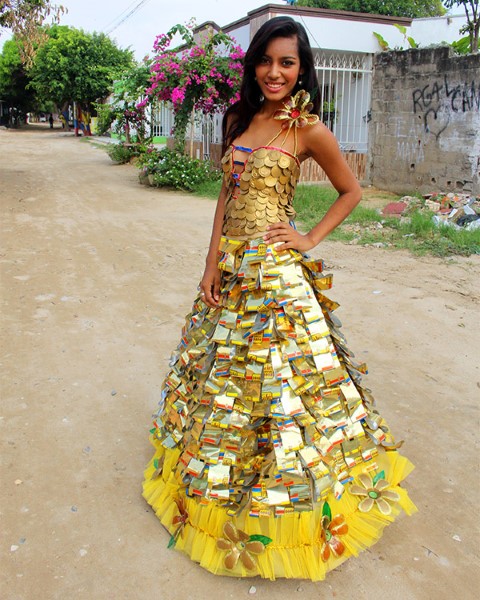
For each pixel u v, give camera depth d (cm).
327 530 212
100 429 319
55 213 953
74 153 2267
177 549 231
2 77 4297
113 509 257
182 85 1193
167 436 238
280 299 206
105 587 215
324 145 202
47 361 399
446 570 226
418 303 525
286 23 196
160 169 1288
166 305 516
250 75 207
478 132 991
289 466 204
